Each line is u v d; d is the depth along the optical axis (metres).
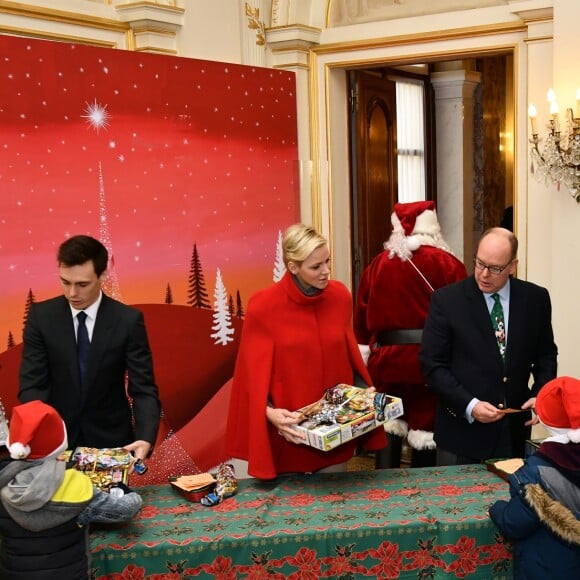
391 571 2.40
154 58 3.89
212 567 2.35
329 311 2.87
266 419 2.75
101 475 2.48
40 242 3.48
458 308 2.99
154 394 2.85
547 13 4.32
